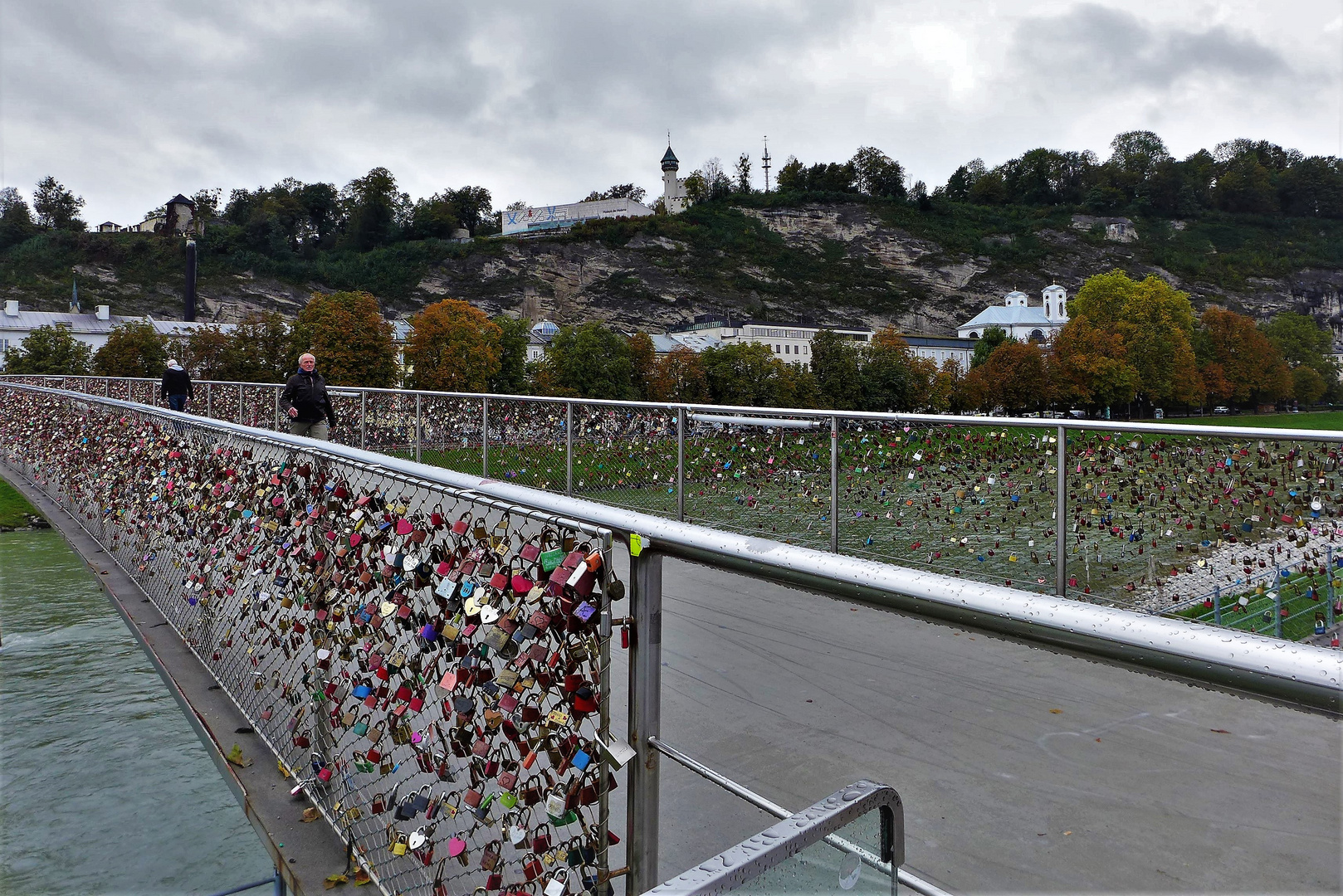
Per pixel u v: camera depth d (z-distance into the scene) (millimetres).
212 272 151500
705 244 179875
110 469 6883
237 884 7320
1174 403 117812
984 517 5590
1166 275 181625
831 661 4461
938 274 183625
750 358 98938
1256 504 4410
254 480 3545
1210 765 3160
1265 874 2439
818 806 1000
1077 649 925
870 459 6281
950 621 1064
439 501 2043
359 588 2496
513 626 1732
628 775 1621
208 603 4262
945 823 2820
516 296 159375
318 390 10312
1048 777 3105
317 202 182875
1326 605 4121
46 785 9109
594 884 1588
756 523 7168
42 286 140250
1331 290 177000
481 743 1867
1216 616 4539
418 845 2137
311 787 2990
